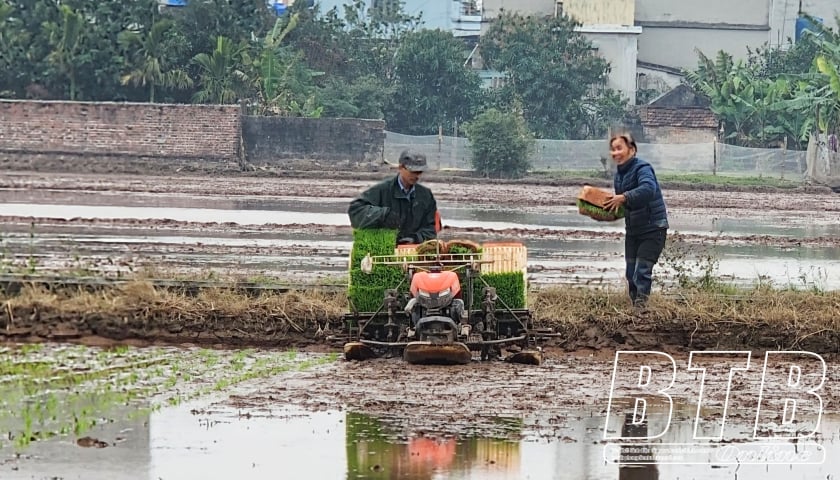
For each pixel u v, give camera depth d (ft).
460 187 249.96
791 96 309.01
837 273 126.21
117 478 47.26
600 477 49.26
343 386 66.85
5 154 270.05
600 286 98.53
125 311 83.25
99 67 287.48
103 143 271.49
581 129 329.31
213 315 83.41
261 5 332.39
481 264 77.25
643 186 85.92
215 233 147.74
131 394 63.31
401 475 48.37
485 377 70.90
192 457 50.60
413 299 73.77
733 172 288.92
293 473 48.44
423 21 384.27
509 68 326.24
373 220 77.10
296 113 296.71
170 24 288.30
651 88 366.63
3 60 288.71
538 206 210.59
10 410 58.70
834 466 52.13
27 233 141.18
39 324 82.74
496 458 51.57
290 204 195.93
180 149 272.72
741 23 376.89
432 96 325.42
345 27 371.97
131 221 156.87
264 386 66.44
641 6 375.25
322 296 87.81
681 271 97.86
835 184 277.85
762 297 89.45
